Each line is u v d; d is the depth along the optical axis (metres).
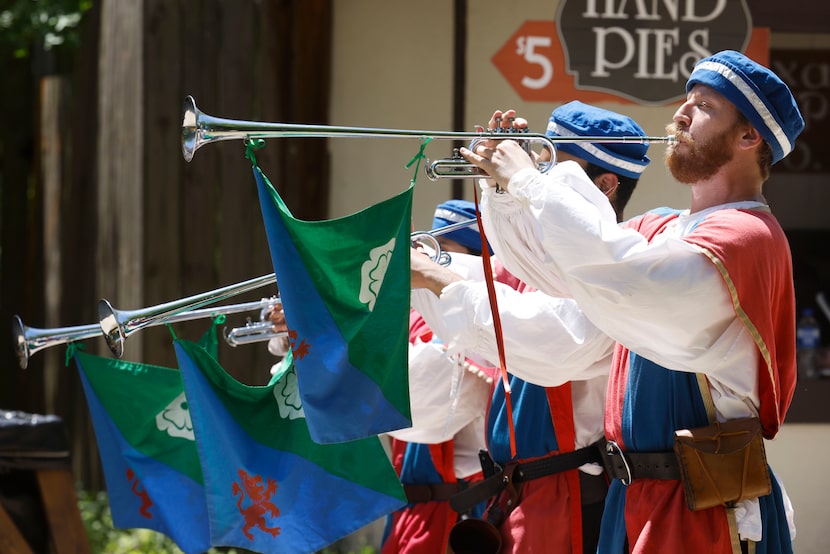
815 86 26.39
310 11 22.67
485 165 10.78
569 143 12.59
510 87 21.95
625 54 21.30
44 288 29.39
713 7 21.02
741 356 10.24
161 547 22.73
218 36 23.69
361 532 22.30
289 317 10.56
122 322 12.34
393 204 10.73
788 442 20.25
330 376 10.52
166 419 13.73
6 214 31.23
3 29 31.08
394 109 22.50
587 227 10.03
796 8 20.89
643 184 21.20
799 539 20.12
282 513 11.99
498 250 11.14
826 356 21.27
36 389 29.33
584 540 12.07
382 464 11.94
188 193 23.88
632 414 10.77
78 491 26.28
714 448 10.26
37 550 17.42
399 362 10.56
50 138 29.33
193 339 23.67
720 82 10.54
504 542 12.34
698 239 10.09
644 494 10.62
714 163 10.66
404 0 22.41
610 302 10.05
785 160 26.59
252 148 10.67
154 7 24.00
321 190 22.80
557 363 11.26
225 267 23.61
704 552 10.23
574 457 12.11
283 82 23.17
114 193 25.48
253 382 23.45
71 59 30.09
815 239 26.61
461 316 11.32
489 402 13.41
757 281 10.04
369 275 10.66
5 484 17.22
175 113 24.00
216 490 11.97
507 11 21.95
